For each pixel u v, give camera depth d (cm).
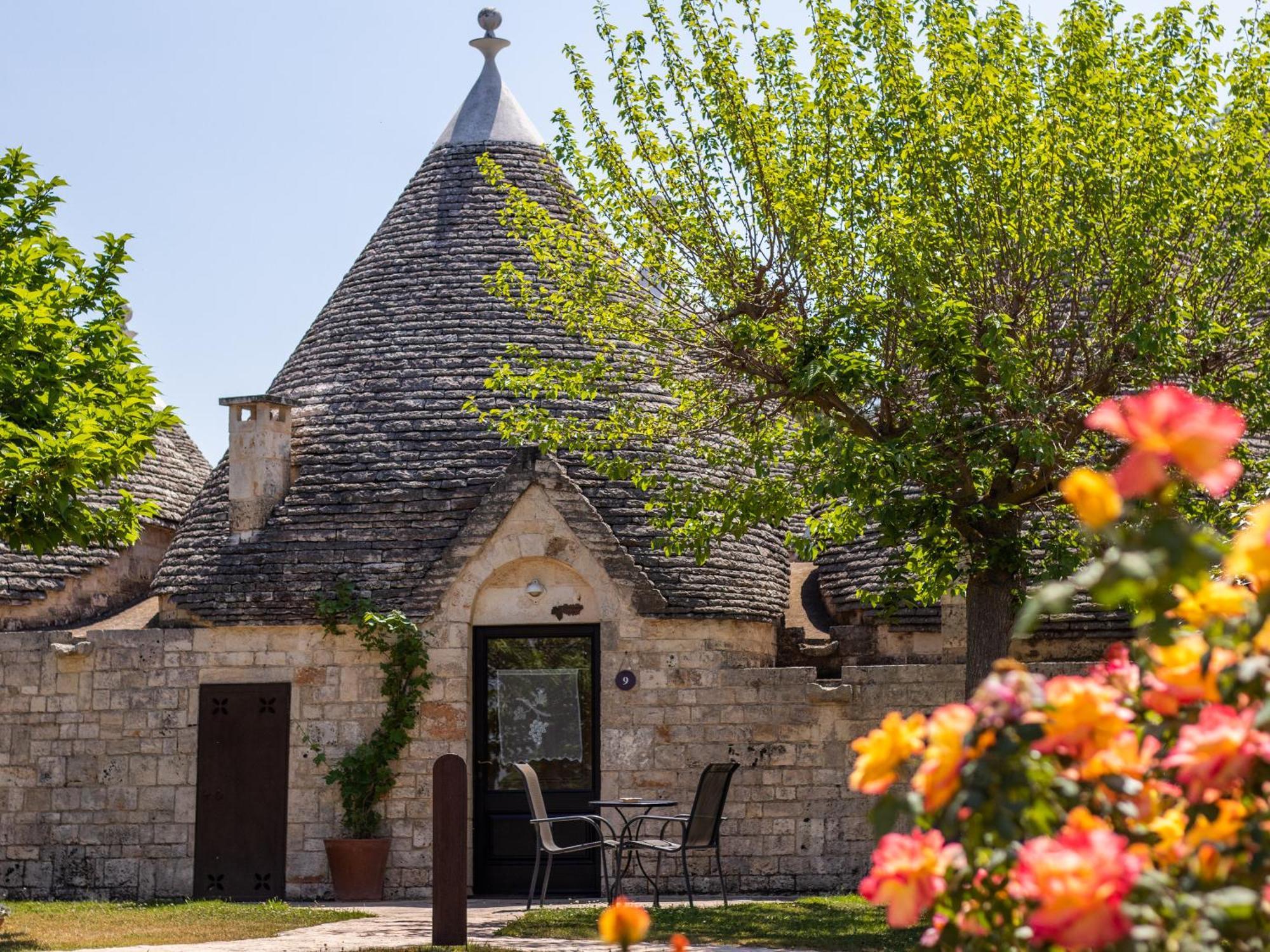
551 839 1633
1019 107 1473
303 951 1227
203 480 2677
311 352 2164
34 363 1494
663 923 1433
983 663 1501
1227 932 316
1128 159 1455
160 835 1900
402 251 2195
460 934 1243
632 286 1686
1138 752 366
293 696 1909
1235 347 1558
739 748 1872
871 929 1395
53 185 1638
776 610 2009
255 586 1936
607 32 1636
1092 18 1509
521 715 1920
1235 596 348
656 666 1884
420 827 1875
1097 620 1927
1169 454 322
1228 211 1508
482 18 2380
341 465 2008
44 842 1914
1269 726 332
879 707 1869
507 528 1923
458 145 2288
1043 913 309
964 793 347
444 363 2064
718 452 1738
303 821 1884
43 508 1467
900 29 1546
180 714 1920
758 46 1614
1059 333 1484
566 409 2002
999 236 1492
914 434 1437
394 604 1909
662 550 1783
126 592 2286
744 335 1470
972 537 1502
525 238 1825
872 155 1571
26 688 1944
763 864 1850
